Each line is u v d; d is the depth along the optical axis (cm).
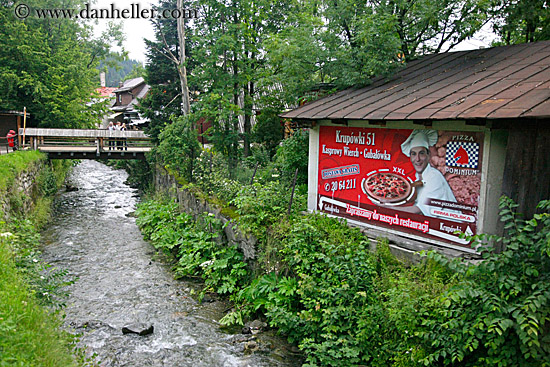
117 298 955
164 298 959
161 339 774
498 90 696
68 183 2738
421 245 755
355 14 1251
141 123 3472
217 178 1433
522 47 909
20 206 1398
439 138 740
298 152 1283
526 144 591
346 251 743
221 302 938
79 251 1305
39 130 2314
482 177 679
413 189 794
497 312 500
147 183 2552
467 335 529
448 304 530
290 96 1345
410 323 587
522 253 515
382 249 769
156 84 2350
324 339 692
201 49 1673
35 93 2650
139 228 1596
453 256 692
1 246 748
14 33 2672
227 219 1105
